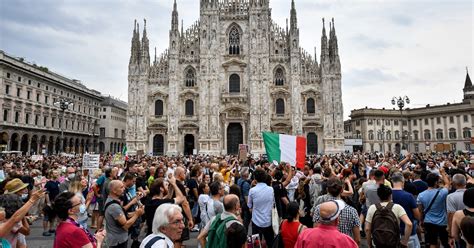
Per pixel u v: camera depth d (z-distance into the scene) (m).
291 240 9.93
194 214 17.09
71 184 13.96
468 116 115.38
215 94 82.44
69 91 113.88
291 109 82.62
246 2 86.81
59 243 7.46
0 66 80.56
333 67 83.06
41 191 8.45
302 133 81.75
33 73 93.12
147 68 83.69
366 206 13.20
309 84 84.50
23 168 27.83
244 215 16.67
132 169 20.89
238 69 84.75
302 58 85.25
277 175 15.81
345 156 52.81
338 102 81.94
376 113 128.62
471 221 7.22
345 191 14.41
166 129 83.62
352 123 134.38
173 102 82.00
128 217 12.47
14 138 88.56
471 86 143.50
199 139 81.44
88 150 126.06
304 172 21.06
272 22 86.62
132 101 82.38
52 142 103.50
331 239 7.32
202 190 14.73
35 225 22.19
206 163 28.89
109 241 10.48
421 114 128.62
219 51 84.94
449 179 16.08
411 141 131.88
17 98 86.75
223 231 8.57
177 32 83.81
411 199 11.20
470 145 114.19
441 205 12.58
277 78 85.19
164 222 6.95
